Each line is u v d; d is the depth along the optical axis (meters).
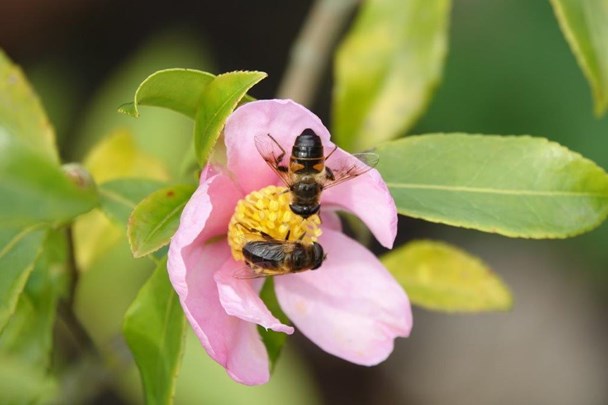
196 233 0.41
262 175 0.43
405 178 0.44
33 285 0.46
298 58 0.53
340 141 0.50
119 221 0.45
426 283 0.48
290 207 0.43
